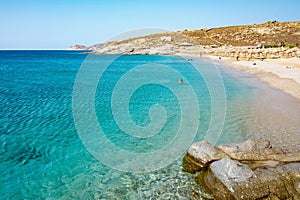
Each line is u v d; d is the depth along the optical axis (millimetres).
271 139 9836
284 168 6469
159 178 7262
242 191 5863
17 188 6871
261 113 13445
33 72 39781
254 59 47562
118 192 6664
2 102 16938
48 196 6531
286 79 24531
